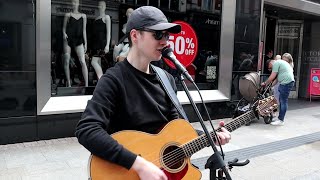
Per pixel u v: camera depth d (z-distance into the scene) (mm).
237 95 8047
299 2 9641
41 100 5441
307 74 12148
